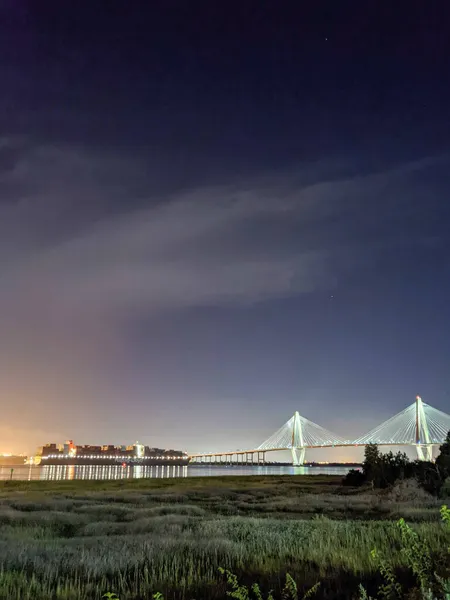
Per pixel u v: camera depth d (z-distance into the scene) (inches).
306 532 686.5
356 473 2240.4
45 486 2474.2
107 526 866.1
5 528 840.3
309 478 3356.3
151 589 419.2
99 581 457.4
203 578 450.3
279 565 488.1
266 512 1233.4
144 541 647.8
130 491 1973.4
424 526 655.1
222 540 631.8
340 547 548.4
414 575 404.5
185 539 663.8
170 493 1850.4
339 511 1194.0
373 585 405.1
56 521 959.6
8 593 410.0
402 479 1724.9
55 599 403.2
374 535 621.3
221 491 1972.2
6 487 2363.4
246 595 370.6
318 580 429.7
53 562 519.2
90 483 2736.2
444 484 1547.7
